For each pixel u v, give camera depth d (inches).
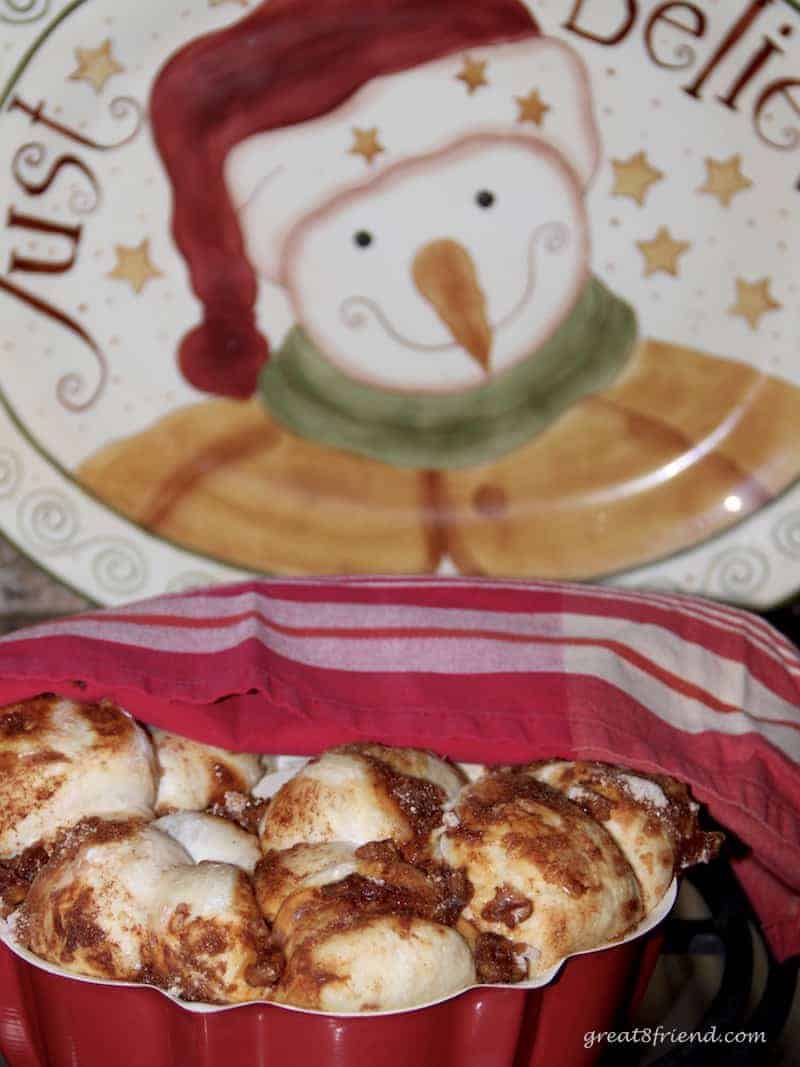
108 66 32.7
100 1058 20.6
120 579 34.4
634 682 25.0
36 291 33.5
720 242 33.9
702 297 34.2
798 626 36.2
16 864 22.1
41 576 36.8
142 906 20.6
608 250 34.2
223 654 24.7
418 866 21.7
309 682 24.4
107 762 22.8
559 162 33.9
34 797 22.3
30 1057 22.2
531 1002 20.4
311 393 34.6
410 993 19.6
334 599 26.4
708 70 33.0
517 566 34.7
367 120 33.7
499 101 33.6
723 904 25.8
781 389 34.1
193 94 33.2
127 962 20.4
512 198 34.1
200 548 34.4
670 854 22.5
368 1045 19.4
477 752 24.3
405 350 34.6
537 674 24.8
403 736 24.1
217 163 33.6
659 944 23.0
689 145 33.6
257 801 24.4
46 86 32.5
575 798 22.7
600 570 34.6
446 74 33.4
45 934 20.6
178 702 24.3
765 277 33.9
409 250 34.3
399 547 34.7
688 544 34.6
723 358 34.3
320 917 20.1
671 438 34.6
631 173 33.8
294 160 33.8
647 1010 25.9
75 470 34.0
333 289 34.4
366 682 24.7
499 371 34.7
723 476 34.5
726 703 25.4
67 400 33.9
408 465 34.8
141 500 34.3
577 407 34.7
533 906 20.8
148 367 34.3
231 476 34.6
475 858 21.3
